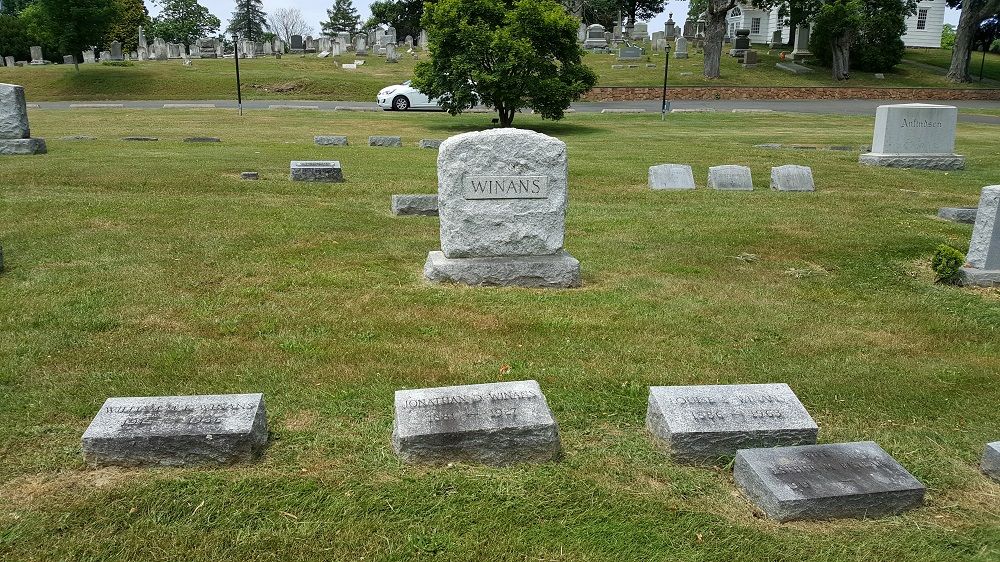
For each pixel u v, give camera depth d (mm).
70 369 5551
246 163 15750
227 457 4309
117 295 7285
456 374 5703
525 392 4695
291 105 35281
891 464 4301
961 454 4855
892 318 7695
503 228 8039
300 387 5383
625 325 7008
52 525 3738
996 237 8922
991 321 7699
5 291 7238
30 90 39062
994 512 4211
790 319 7504
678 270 9148
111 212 10617
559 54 26047
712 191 14562
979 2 45625
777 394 4852
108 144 18656
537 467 4445
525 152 7863
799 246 10422
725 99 42625
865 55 49000
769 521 4031
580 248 10000
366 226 10633
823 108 38281
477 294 7691
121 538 3682
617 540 3838
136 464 4254
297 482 4172
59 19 41656
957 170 18062
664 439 4645
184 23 90125
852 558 3736
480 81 24500
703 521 4008
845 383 5879
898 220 12133
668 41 65250
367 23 82000
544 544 3789
